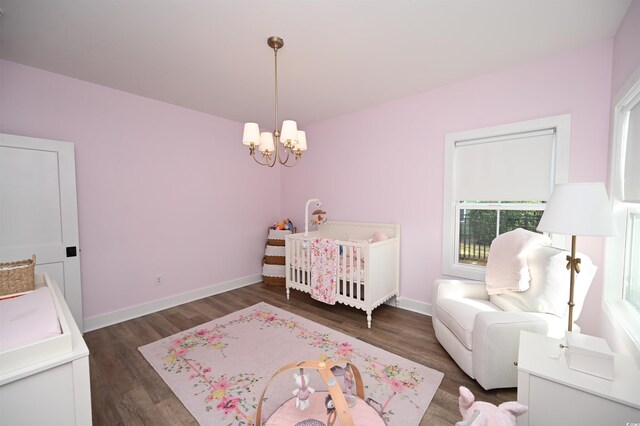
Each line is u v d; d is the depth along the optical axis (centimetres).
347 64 220
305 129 392
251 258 398
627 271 167
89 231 254
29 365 89
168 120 305
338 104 310
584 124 199
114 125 266
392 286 290
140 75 238
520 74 223
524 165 226
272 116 352
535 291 177
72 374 97
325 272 282
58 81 235
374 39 186
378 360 198
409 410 149
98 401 159
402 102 292
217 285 354
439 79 248
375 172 319
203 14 160
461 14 161
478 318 165
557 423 108
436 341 226
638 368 111
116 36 182
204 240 341
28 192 217
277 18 164
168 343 224
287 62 216
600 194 120
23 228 215
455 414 147
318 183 380
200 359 201
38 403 91
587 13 161
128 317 277
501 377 157
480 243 255
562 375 108
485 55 208
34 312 109
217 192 354
